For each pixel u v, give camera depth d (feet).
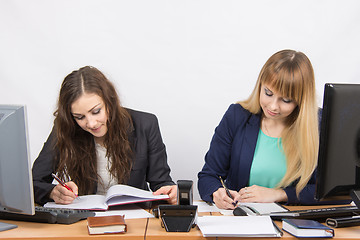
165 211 5.01
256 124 7.20
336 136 4.93
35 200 6.33
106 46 10.03
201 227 4.97
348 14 9.84
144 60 10.10
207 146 10.31
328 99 4.89
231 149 7.31
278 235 4.80
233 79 10.18
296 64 6.24
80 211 5.66
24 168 5.05
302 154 6.62
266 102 6.47
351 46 9.90
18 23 9.82
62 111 6.54
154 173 7.19
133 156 7.04
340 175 5.02
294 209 6.19
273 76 6.26
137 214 5.76
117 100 6.76
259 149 7.18
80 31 9.96
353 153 4.99
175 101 10.22
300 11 9.93
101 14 9.95
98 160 7.10
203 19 10.02
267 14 9.98
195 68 10.15
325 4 9.86
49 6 9.85
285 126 6.98
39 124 10.02
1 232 5.00
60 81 10.00
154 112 10.24
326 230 4.76
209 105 10.24
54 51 9.95
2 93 9.92
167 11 9.98
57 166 6.94
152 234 4.87
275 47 10.05
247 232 4.79
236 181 7.31
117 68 10.10
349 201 6.52
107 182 7.13
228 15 10.02
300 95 6.34
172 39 10.07
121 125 6.82
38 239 4.82
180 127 10.28
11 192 5.15
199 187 7.04
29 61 9.90
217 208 6.23
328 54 9.95
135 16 9.98
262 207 5.89
